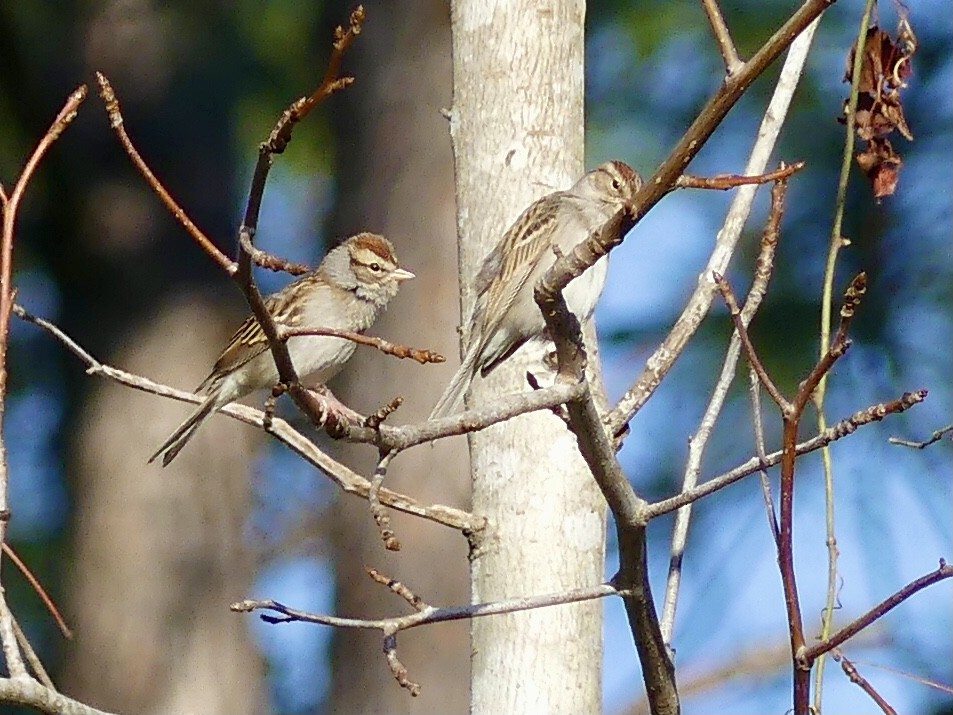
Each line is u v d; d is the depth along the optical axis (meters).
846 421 6.55
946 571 6.46
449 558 14.44
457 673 14.40
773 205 7.78
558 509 8.41
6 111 16.80
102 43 16.77
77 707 6.30
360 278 10.98
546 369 8.70
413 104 15.20
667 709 7.29
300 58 16.91
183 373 16.25
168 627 16.02
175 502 16.20
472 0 8.98
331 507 18.20
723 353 12.38
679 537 7.95
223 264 6.06
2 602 6.31
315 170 17.64
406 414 14.45
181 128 16.80
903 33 8.37
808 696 6.62
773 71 13.70
